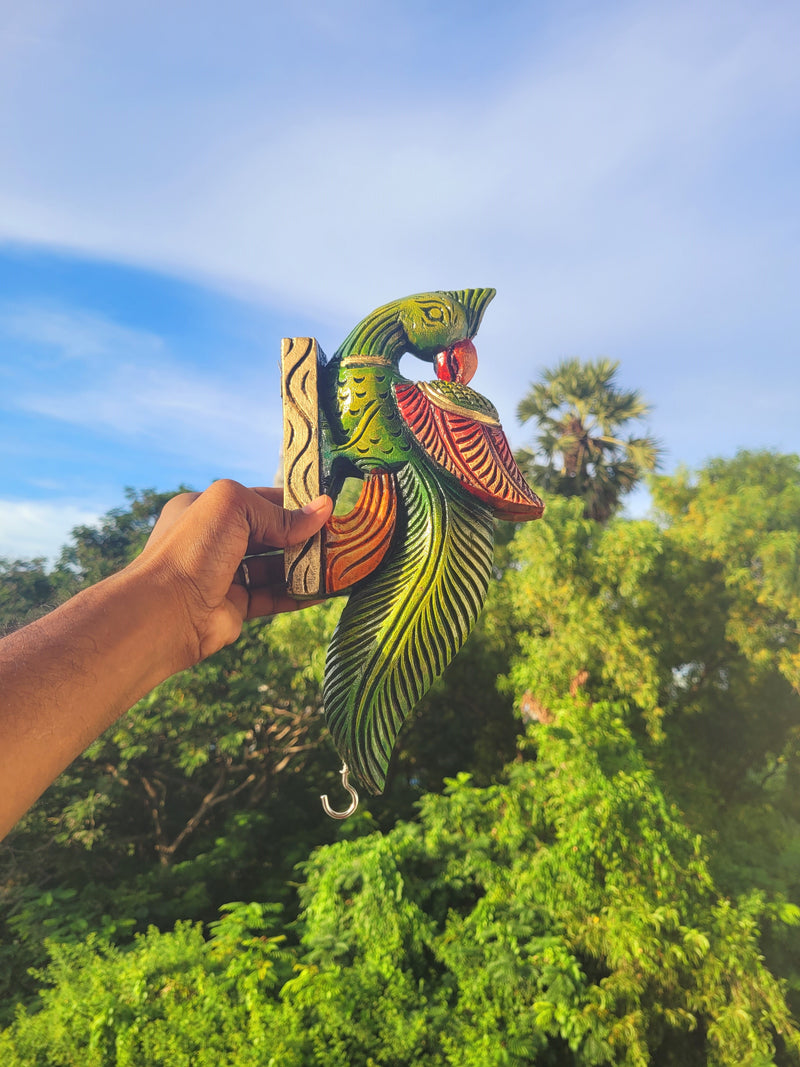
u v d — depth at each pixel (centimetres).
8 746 53
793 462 922
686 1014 406
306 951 488
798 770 855
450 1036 393
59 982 467
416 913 446
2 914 650
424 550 104
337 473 115
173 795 955
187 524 85
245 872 805
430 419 109
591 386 1288
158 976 440
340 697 101
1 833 51
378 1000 411
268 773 925
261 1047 370
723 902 451
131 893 684
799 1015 463
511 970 405
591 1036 382
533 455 1303
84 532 983
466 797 525
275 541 97
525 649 754
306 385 109
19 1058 402
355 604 105
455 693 921
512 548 773
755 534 780
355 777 100
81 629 65
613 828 456
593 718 549
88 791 764
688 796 715
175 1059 378
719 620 805
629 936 407
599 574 721
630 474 1269
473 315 123
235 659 866
